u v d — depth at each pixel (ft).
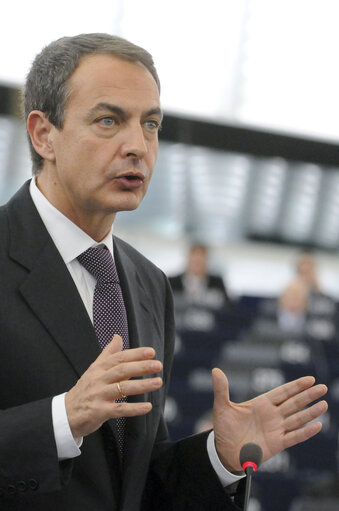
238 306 46.03
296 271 47.88
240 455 10.68
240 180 52.90
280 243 54.80
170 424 40.22
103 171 10.68
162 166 51.24
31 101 11.37
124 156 10.66
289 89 51.49
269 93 51.19
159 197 51.65
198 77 49.60
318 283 47.62
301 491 35.86
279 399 11.17
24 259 10.85
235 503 11.02
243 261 54.24
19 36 44.57
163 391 12.34
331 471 38.04
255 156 52.54
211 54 49.39
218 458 11.21
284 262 54.85
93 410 9.17
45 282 10.75
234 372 42.19
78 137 10.75
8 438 9.55
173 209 52.29
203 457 11.28
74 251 11.24
